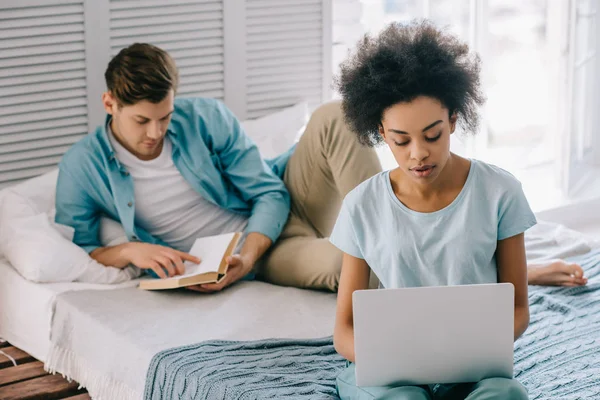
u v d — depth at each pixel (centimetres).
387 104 168
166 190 282
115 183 274
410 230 182
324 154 282
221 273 260
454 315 168
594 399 186
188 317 246
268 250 286
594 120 476
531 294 256
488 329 168
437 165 170
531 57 674
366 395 174
